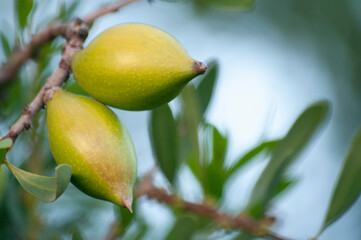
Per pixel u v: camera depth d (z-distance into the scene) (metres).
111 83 0.30
